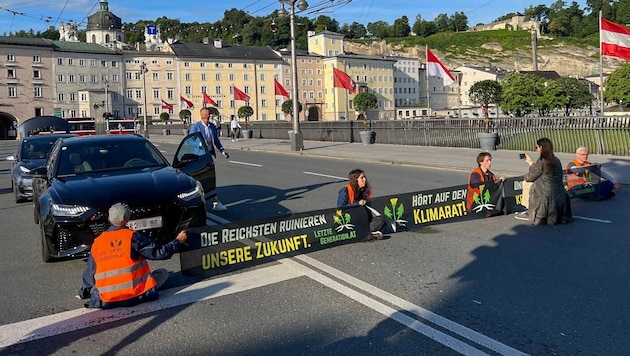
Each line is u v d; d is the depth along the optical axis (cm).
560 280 552
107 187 674
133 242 511
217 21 13062
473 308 480
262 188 1337
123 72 9862
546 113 8419
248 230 630
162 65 10131
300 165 1930
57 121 2258
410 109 12431
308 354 400
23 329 465
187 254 586
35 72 9094
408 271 598
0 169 2283
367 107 9881
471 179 891
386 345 410
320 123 3353
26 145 1353
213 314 486
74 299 543
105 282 498
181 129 6125
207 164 980
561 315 460
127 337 442
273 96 11138
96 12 12244
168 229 664
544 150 808
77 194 654
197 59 10369
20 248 776
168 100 10212
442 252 677
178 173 760
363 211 741
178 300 525
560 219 820
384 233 782
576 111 8869
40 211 670
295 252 673
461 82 13238
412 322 452
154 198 656
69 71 9388
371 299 510
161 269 554
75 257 638
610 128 1761
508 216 896
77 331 458
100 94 9419
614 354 388
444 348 402
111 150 828
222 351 410
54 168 780
